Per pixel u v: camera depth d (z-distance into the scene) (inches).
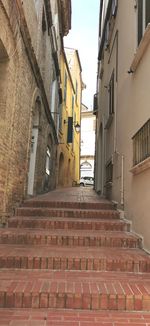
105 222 239.5
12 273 160.4
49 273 162.6
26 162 316.2
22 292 133.0
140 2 239.6
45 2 410.0
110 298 133.6
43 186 454.0
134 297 133.6
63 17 644.1
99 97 609.9
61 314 127.6
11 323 117.6
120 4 338.3
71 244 207.6
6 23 212.4
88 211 267.9
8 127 236.2
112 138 355.9
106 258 173.0
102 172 457.4
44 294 133.3
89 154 1489.9
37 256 171.8
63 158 784.3
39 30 366.3
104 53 509.4
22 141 293.3
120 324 119.6
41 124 413.7
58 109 668.1
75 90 1027.3
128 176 254.1
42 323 118.5
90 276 159.8
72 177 983.6
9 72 229.5
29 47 292.8
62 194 441.4
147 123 198.5
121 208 274.4
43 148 442.3
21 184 297.3
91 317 125.7
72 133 872.3
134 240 207.0
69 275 160.2
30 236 206.8
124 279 156.1
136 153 227.0
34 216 263.4
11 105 241.8
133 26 260.5
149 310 133.2
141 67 225.1
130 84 262.2
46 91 453.7
